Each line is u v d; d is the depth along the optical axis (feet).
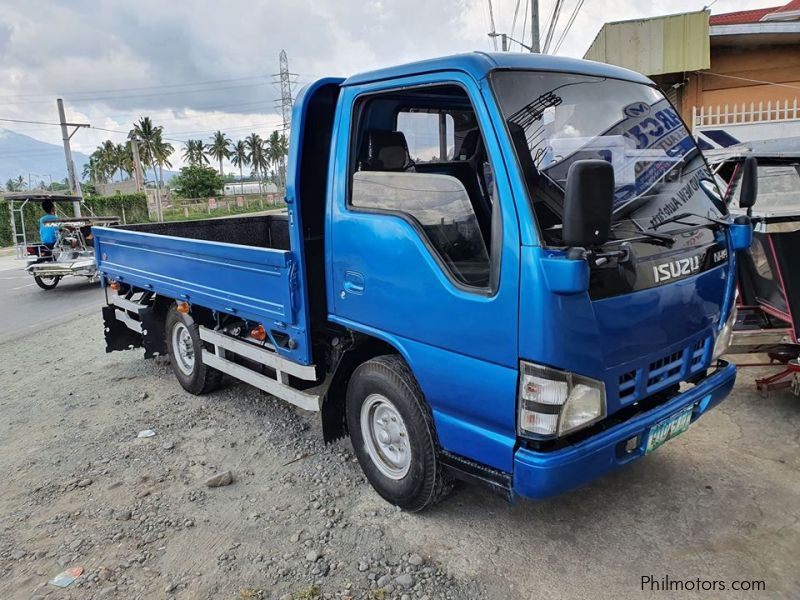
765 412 14.58
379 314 10.65
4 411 18.03
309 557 10.08
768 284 15.05
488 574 9.52
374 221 10.46
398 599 9.06
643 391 9.16
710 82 37.29
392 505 11.54
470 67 9.05
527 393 8.20
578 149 9.55
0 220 103.55
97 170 256.73
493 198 8.57
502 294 8.38
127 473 13.51
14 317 35.42
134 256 19.54
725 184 17.56
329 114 12.27
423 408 10.31
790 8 50.44
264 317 13.56
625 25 35.73
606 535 10.34
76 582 9.80
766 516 10.59
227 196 227.20
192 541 10.82
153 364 21.99
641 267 8.78
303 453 14.03
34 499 12.54
